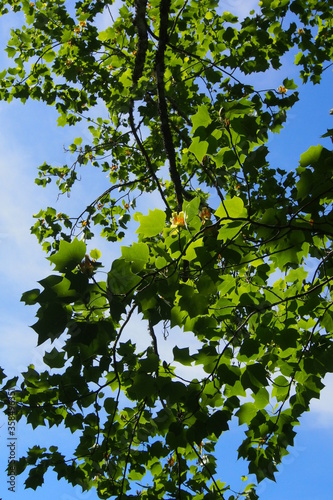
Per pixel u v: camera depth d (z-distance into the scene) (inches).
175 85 228.1
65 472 140.8
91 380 120.6
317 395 126.0
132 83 211.8
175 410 128.1
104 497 145.9
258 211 112.7
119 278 95.8
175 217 103.7
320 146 102.6
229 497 138.5
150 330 148.9
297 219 107.0
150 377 113.4
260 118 167.3
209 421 114.3
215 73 209.9
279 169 205.3
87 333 96.7
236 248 104.2
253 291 134.5
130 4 260.4
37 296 93.6
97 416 139.3
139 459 149.3
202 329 115.0
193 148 102.7
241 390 118.6
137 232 102.9
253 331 128.4
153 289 102.8
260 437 125.0
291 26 210.1
